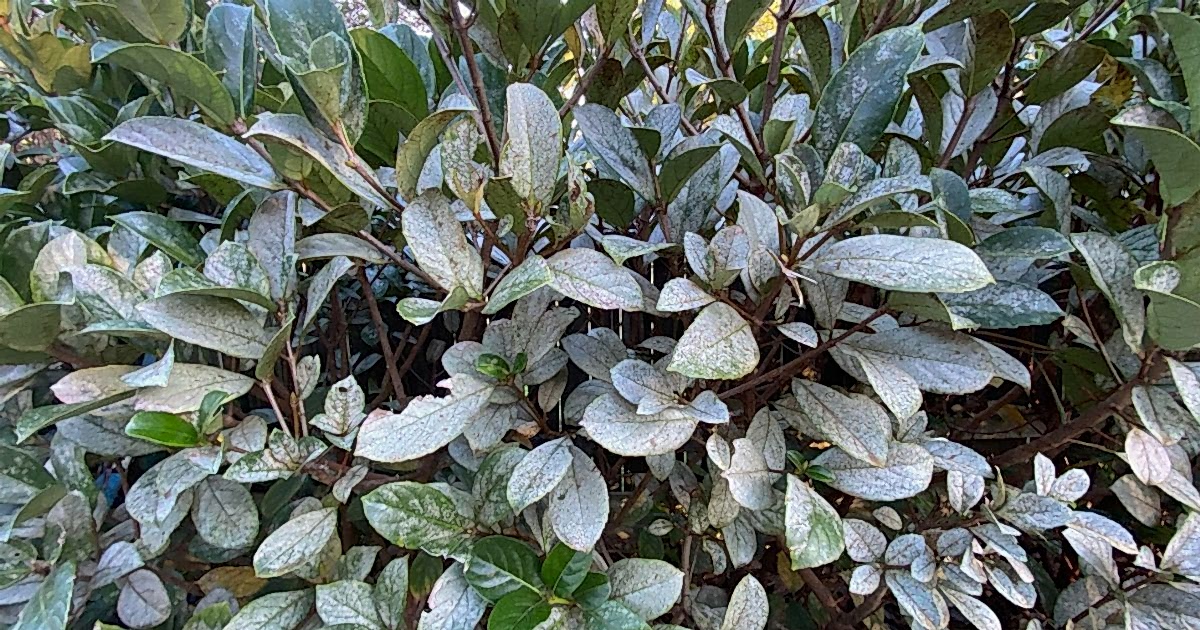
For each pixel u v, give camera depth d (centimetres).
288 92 47
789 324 38
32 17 57
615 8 41
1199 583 40
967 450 41
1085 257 39
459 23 36
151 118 35
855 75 41
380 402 52
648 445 34
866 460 36
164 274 36
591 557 37
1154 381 41
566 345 44
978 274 30
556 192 44
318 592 36
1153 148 36
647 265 51
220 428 36
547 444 37
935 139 51
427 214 34
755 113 58
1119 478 50
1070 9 47
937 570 39
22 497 40
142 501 36
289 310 38
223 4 45
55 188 55
